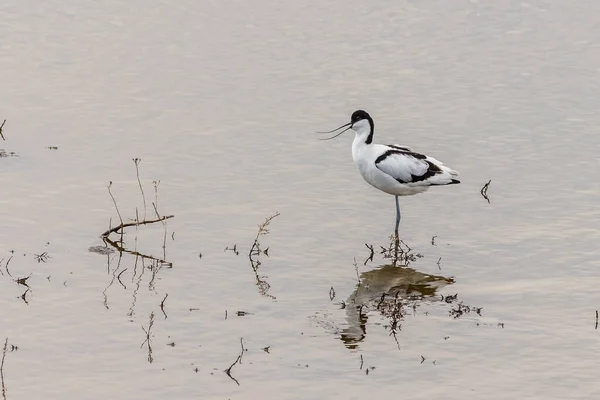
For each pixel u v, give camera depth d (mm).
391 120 22797
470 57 27031
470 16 30219
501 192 19250
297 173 20109
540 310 14742
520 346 13695
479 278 15875
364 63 26594
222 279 15688
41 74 25406
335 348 13648
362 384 12727
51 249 16500
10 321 14180
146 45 27750
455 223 18016
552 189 19281
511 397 12430
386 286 15586
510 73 25828
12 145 20938
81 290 15180
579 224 17734
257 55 27141
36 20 29562
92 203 18328
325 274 15969
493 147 21344
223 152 21000
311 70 26094
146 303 14844
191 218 17906
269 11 30688
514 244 17062
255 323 14320
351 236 17453
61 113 22922
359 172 19141
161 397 12375
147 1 31516
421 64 26547
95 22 29531
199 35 28594
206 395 12430
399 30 29125
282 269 16109
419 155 17844
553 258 16500
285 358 13359
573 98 24062
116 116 22844
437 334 14047
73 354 13375
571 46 27750
